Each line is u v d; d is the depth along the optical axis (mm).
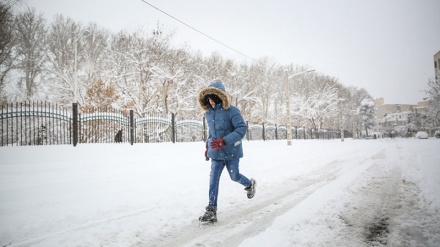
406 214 3131
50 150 7605
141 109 16984
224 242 2584
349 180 4922
